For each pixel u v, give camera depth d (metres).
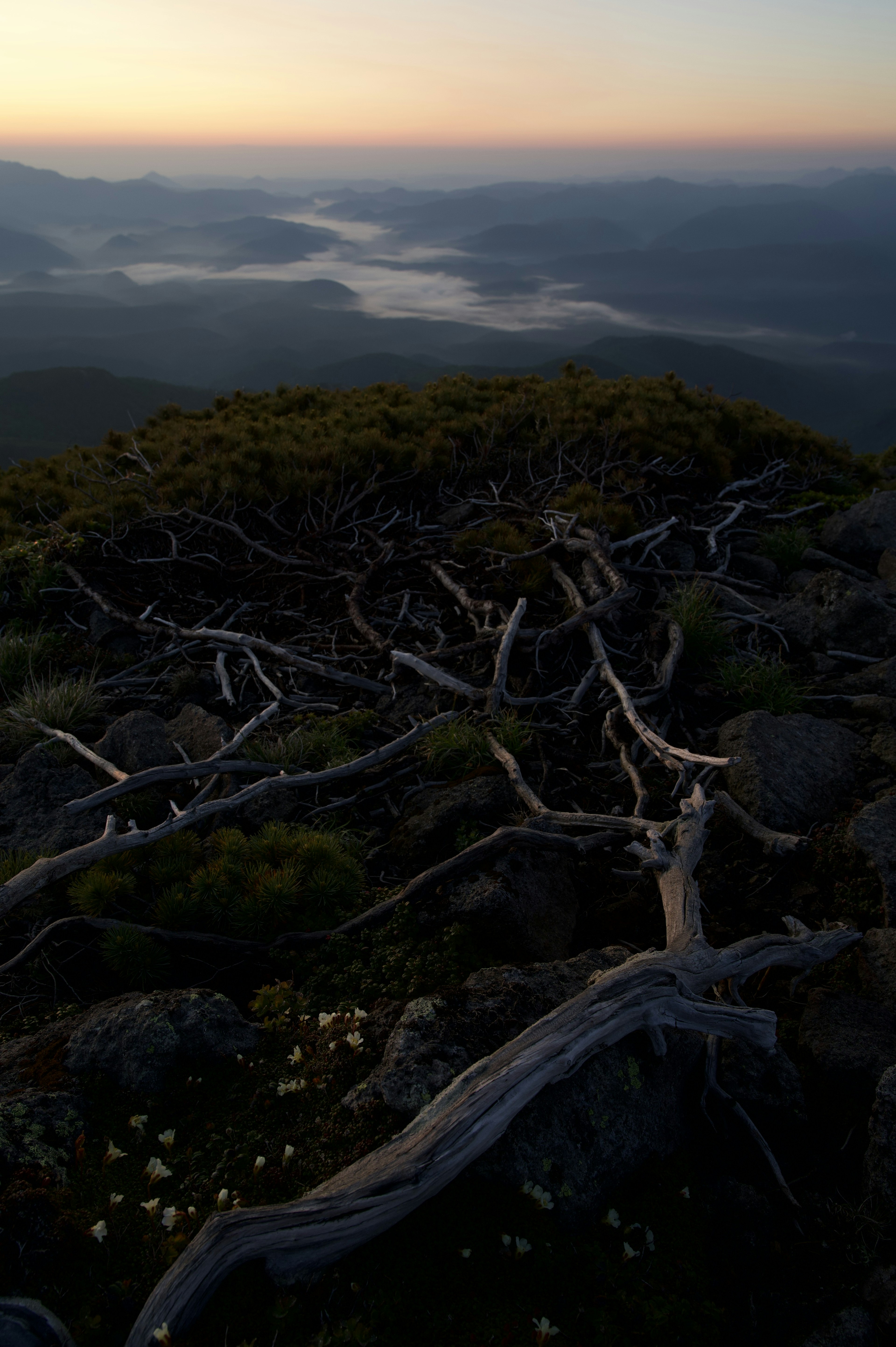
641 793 6.66
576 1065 3.70
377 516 12.95
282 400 19.19
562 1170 3.54
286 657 8.96
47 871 5.29
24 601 11.09
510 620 8.73
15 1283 2.94
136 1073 3.96
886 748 7.17
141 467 14.99
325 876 5.71
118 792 6.45
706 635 9.01
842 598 9.40
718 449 14.72
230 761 6.96
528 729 7.69
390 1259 3.18
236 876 5.73
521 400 16.61
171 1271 2.88
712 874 6.01
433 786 7.14
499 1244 3.28
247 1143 3.64
